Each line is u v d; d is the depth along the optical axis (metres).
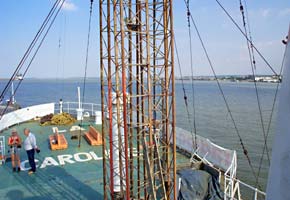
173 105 7.30
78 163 12.27
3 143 13.41
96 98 77.62
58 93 102.00
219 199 7.82
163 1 7.32
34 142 11.02
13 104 24.98
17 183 10.16
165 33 7.38
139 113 8.48
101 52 7.45
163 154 8.07
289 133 1.92
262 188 15.40
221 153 10.74
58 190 9.59
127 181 6.73
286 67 1.98
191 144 13.12
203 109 54.16
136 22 7.32
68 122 20.45
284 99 1.98
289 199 1.89
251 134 29.91
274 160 2.03
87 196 9.16
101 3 7.27
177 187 7.80
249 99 70.94
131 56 7.45
